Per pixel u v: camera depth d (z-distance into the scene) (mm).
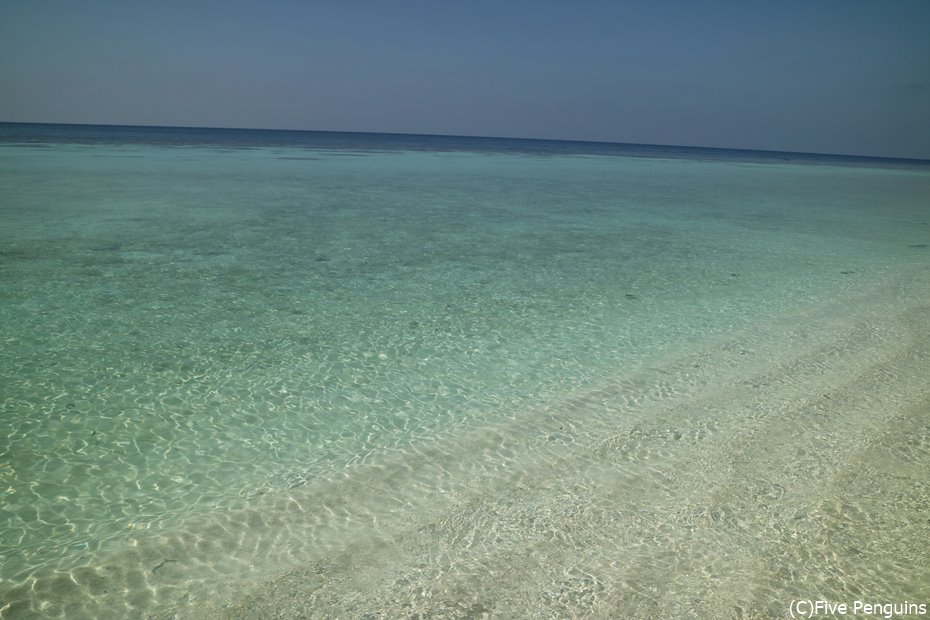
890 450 6074
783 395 7402
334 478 5641
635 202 27859
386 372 8070
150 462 5828
